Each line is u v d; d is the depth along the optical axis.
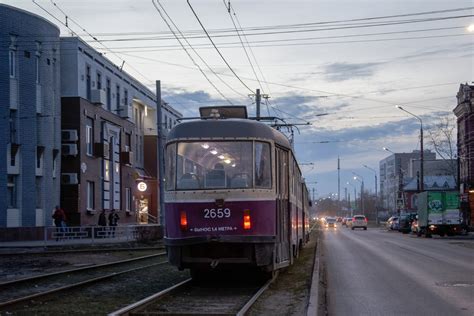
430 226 46.66
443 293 14.27
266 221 14.37
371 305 12.70
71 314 11.28
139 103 56.78
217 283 16.17
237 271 18.16
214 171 14.48
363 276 18.14
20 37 36.06
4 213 34.69
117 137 49.25
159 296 12.84
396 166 144.12
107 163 46.78
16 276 18.86
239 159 14.54
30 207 36.47
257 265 14.23
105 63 46.78
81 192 41.31
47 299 13.34
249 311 11.34
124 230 35.75
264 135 14.80
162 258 26.05
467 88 65.06
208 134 14.71
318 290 13.90
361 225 75.50
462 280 16.80
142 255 27.81
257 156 14.61
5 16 35.16
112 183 47.88
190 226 14.23
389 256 25.94
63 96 41.09
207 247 14.38
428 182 101.19
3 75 35.06
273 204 14.58
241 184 14.34
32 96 36.81
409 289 15.09
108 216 44.31
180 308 12.07
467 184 63.56
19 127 35.94
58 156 39.97
